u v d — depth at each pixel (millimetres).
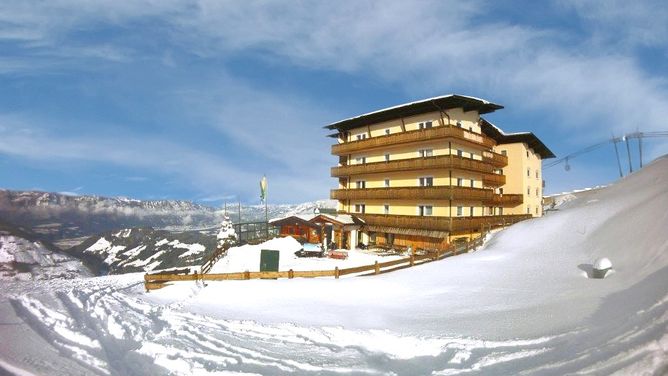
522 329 8094
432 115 29250
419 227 27734
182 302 13195
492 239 24406
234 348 8219
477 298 11539
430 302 11633
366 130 35375
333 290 13805
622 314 7297
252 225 35156
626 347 5551
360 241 33062
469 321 9258
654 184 19547
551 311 9039
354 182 36500
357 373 6699
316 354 7758
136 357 7824
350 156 37125
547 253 17312
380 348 7953
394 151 32312
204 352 7984
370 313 10719
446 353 7289
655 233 12398
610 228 16719
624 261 12508
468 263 17344
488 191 30406
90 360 7641
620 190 24109
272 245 26922
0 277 19281
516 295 11352
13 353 8031
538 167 39781
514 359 6484
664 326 5734
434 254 20312
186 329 9797
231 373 6828
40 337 9289
